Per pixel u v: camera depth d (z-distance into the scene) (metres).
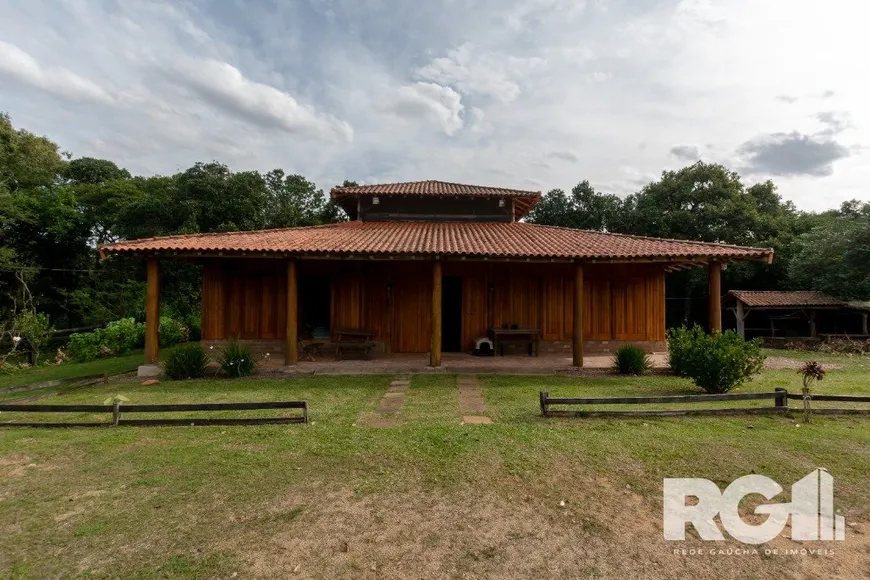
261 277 12.39
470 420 6.36
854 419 6.20
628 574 2.91
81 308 20.11
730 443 5.21
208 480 4.33
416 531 3.42
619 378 9.67
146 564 3.03
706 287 25.84
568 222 29.73
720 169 26.16
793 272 21.28
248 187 21.81
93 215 21.92
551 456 4.87
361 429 5.90
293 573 2.92
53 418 6.52
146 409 6.04
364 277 12.75
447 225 14.95
